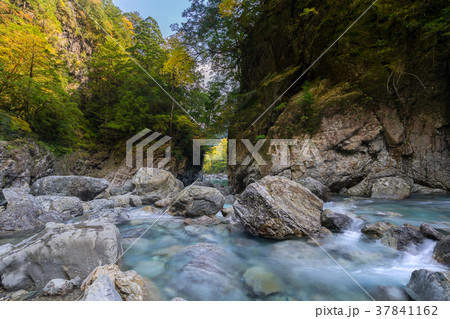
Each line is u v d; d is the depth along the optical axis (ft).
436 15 25.90
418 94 26.89
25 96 41.14
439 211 18.48
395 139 27.50
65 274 8.46
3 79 36.96
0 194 17.35
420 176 25.84
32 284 8.04
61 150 50.75
